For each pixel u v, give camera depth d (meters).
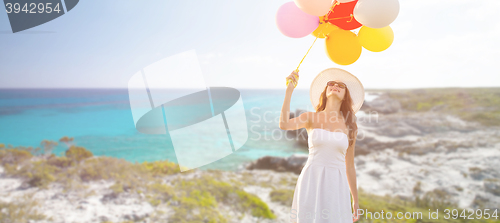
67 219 6.54
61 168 8.23
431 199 7.66
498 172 8.58
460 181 8.30
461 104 10.19
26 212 6.66
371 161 9.21
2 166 7.76
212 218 7.00
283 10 1.86
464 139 9.66
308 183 1.63
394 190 8.16
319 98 2.07
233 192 7.47
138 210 7.02
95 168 8.02
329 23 1.91
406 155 9.35
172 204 7.24
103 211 6.85
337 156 1.64
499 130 9.59
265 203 7.15
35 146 8.49
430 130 10.04
